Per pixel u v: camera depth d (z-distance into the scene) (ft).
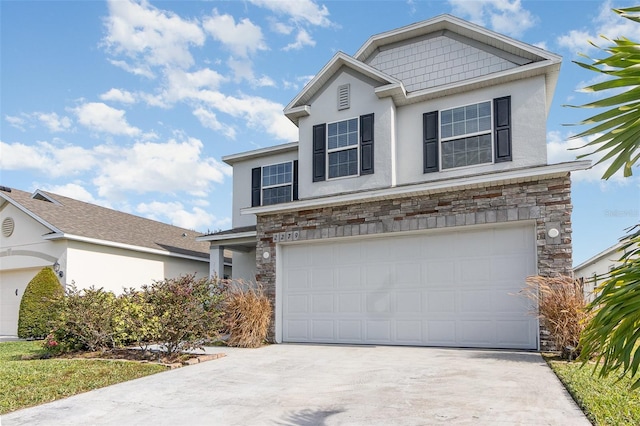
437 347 35.50
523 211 33.32
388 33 44.42
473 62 41.42
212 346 38.75
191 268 68.23
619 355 7.23
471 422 16.69
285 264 42.96
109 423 18.19
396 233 37.96
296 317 41.68
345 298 39.86
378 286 38.63
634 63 6.73
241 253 57.82
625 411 17.07
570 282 29.86
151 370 28.12
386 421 17.30
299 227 42.01
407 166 41.24
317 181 43.55
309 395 21.53
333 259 40.86
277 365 29.32
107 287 55.83
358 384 23.34
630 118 6.96
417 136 41.32
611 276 8.06
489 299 34.50
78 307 34.94
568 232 31.83
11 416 19.10
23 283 56.29
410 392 21.29
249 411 19.34
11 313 56.80
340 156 43.01
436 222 36.22
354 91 43.19
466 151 39.19
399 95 41.16
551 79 38.58
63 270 51.62
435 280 36.52
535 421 16.55
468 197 35.37
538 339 32.22
